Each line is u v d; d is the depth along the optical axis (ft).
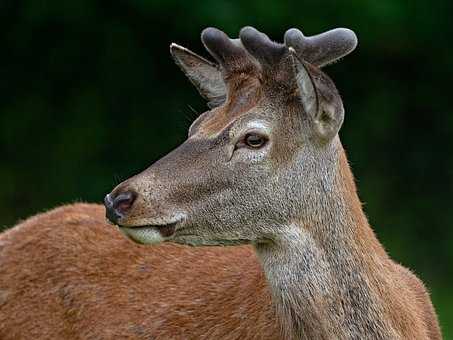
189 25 91.66
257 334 42.14
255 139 39.88
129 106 95.81
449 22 98.84
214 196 39.86
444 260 97.40
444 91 101.24
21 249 48.08
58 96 95.91
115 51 95.35
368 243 41.39
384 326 40.98
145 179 39.65
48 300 46.91
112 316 45.68
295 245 40.50
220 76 43.21
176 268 45.85
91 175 94.89
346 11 93.86
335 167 40.78
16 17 94.43
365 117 99.96
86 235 47.60
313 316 40.50
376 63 99.76
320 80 39.47
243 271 44.32
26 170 95.25
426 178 100.78
